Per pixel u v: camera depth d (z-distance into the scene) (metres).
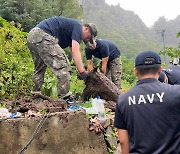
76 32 5.48
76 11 38.09
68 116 4.39
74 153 4.36
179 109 2.69
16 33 14.34
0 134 4.31
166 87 2.77
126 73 24.77
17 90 6.52
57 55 5.39
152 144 2.65
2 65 7.70
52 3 36.50
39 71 5.84
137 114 2.74
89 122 4.47
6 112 4.73
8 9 27.23
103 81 6.07
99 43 7.49
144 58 2.84
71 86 8.14
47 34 5.41
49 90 6.82
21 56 11.46
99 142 4.46
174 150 2.63
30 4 29.70
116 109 2.88
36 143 4.30
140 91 2.80
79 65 5.50
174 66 5.06
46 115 4.36
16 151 4.29
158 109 2.69
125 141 2.84
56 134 4.34
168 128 2.66
